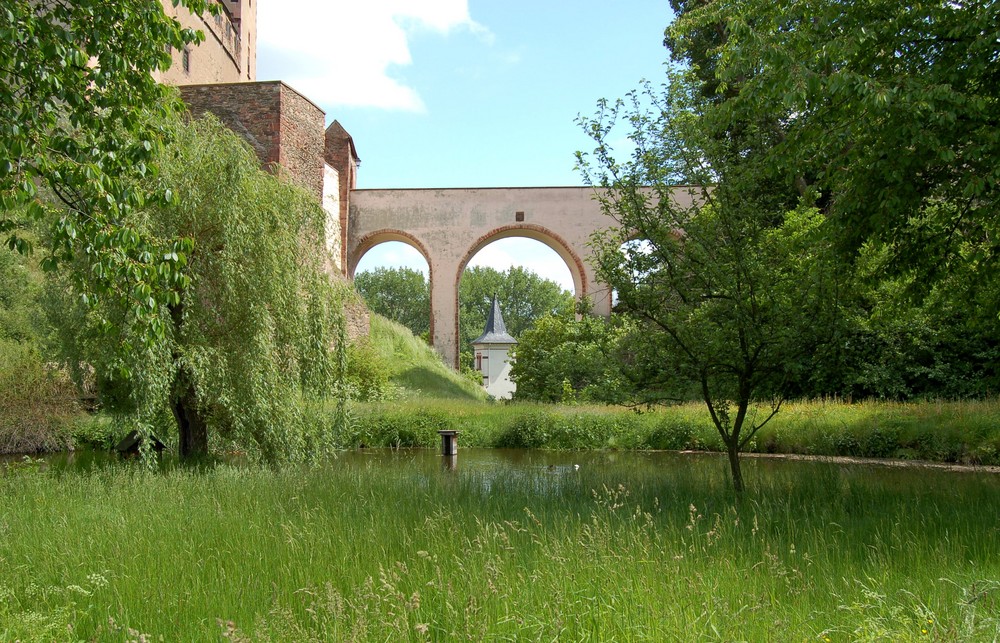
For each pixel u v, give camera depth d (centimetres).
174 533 657
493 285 9175
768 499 847
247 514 738
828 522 694
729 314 913
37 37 642
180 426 1373
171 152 1139
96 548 610
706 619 407
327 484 986
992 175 748
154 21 671
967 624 384
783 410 2109
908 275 1022
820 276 896
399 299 8850
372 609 446
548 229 3988
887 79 777
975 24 759
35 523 706
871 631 395
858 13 819
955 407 1875
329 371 1328
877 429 1858
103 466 1294
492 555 531
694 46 2523
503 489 986
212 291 1205
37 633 430
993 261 953
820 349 931
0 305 2084
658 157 934
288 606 452
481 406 2602
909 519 693
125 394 1244
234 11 4734
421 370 3497
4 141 607
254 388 1180
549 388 3234
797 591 470
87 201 671
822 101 841
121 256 659
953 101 702
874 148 838
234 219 1174
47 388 2022
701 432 2159
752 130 927
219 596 487
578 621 411
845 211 877
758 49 783
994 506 802
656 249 938
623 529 592
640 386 974
